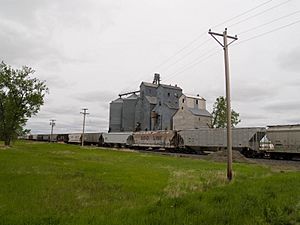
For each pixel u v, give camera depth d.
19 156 34.75
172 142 60.53
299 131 39.38
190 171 24.38
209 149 52.97
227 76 20.39
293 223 7.89
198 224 7.58
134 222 7.70
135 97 100.12
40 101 61.72
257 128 44.41
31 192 12.97
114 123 101.25
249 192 12.43
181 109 81.31
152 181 17.59
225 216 8.25
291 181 16.58
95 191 13.92
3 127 60.22
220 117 73.50
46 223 7.95
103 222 7.78
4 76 58.53
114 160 36.31
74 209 10.09
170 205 9.89
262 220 7.89
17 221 8.12
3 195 12.24
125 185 15.75
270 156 42.75
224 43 20.91
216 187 14.91
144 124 92.44
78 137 101.50
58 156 39.09
